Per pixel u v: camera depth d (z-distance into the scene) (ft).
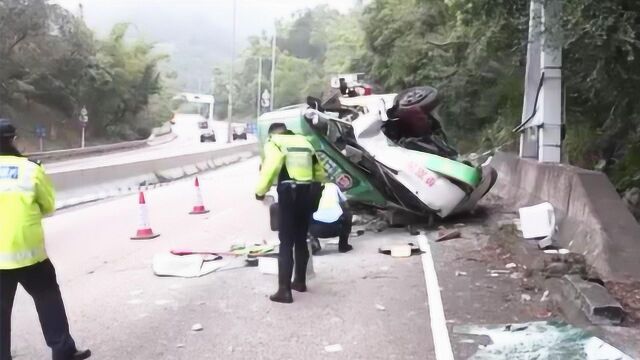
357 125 31.53
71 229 39.09
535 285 20.88
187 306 20.66
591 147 37.17
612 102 32.53
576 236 24.00
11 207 15.42
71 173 55.67
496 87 61.98
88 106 183.32
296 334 17.67
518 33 38.32
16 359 16.78
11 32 136.36
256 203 48.83
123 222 40.93
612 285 19.38
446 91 67.46
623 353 14.93
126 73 199.82
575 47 28.19
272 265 24.86
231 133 230.89
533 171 33.22
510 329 16.99
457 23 64.69
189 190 61.52
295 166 20.90
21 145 140.97
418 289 21.70
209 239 32.96
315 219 27.43
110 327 18.80
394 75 82.94
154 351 16.78
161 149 173.78
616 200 23.81
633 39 24.40
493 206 36.37
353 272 24.39
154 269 25.26
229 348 16.79
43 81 160.56
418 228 32.68
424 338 17.01
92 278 25.16
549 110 31.68
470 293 20.67
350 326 18.21
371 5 95.66
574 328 16.70
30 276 15.75
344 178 31.91
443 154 34.55
